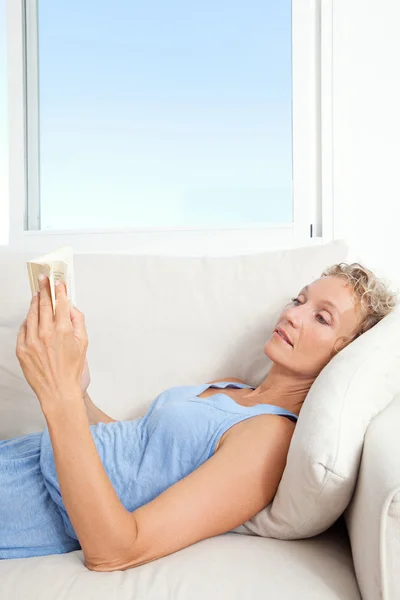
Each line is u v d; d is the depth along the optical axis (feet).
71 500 2.72
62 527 3.23
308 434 2.83
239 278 4.64
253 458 3.13
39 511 3.24
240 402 3.95
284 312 3.91
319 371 3.80
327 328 3.76
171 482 3.29
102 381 4.47
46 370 2.78
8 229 7.27
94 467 2.75
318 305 3.84
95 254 4.91
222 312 4.52
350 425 2.86
